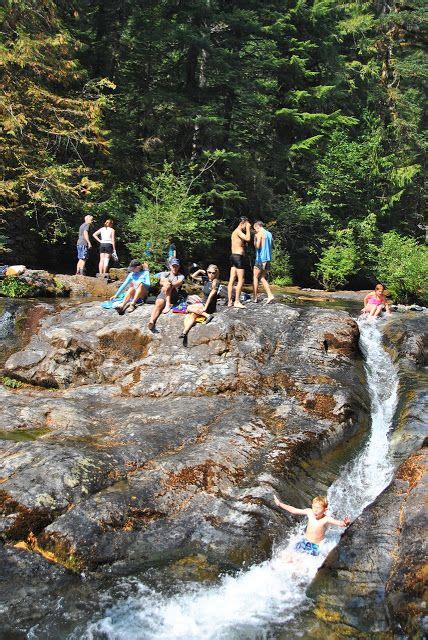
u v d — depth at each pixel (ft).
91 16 79.41
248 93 77.66
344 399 28.35
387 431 27.81
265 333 33.55
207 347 31.71
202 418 26.07
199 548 19.26
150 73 78.59
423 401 28.37
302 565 18.80
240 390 29.25
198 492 21.25
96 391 30.04
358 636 15.35
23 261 65.98
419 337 36.47
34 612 16.28
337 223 89.56
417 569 15.97
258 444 24.25
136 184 72.74
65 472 20.51
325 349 33.30
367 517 19.06
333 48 93.97
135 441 23.72
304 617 16.29
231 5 80.79
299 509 20.77
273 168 86.02
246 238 37.58
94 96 66.80
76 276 49.19
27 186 59.16
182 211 65.31
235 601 17.03
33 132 64.49
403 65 107.65
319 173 91.81
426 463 20.94
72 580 17.63
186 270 69.21
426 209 108.37
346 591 16.71
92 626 15.84
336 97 97.96
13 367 31.94
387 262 79.00
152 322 32.91
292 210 81.66
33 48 58.75
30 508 19.15
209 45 72.43
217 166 77.51
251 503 20.95
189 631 15.74
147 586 17.54
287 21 87.66
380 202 98.48
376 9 113.80
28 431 25.00
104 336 32.94
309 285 87.25
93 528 18.97
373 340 38.42
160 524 19.86
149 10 75.36
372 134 98.68
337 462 25.27
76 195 64.23
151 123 75.10
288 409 27.61
